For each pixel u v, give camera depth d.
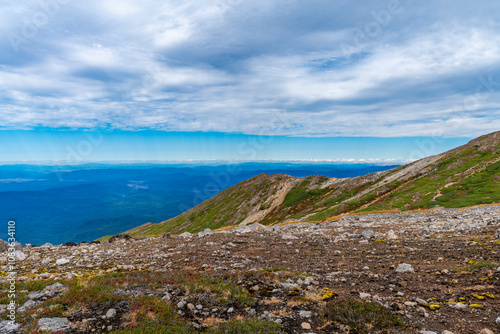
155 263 18.22
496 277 9.94
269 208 154.75
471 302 8.52
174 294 10.84
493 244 14.80
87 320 8.59
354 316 8.36
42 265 19.06
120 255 21.45
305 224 39.72
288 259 17.52
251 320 8.54
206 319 9.04
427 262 13.45
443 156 117.81
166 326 8.27
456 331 7.11
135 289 11.30
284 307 9.61
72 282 11.97
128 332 7.76
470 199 63.22
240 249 21.34
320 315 8.76
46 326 8.05
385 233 23.55
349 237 23.75
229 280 12.38
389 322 7.81
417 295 9.62
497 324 7.05
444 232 20.83
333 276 12.89
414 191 85.19
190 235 31.52
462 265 12.26
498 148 101.62
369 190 112.12
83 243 29.94
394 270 12.76
